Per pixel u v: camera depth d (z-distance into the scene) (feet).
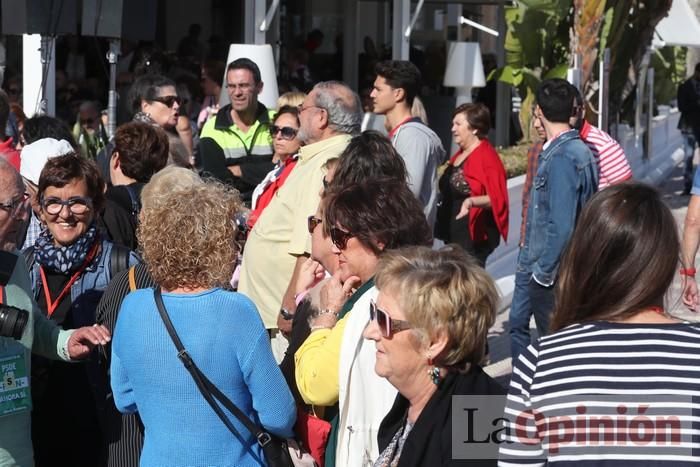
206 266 22.09
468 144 51.65
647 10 111.86
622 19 104.37
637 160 126.52
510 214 71.41
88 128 60.18
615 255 17.48
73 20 45.44
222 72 67.72
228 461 22.02
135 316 22.27
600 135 47.19
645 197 17.79
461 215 50.55
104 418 27.04
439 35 121.29
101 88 79.61
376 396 21.18
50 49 46.26
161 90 46.03
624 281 17.38
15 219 24.16
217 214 22.33
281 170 42.70
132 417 26.71
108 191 35.22
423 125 44.06
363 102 93.81
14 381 24.14
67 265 28.14
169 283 22.30
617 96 113.09
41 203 28.09
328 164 30.53
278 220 33.60
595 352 17.15
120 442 26.81
